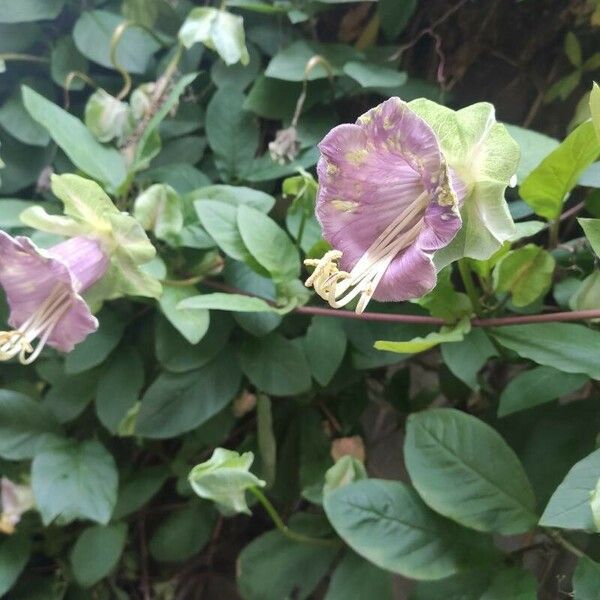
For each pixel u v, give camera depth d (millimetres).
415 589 271
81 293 286
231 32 349
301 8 375
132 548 415
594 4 341
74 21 418
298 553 331
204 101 402
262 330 322
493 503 261
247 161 367
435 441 271
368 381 384
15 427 355
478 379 329
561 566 300
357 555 302
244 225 301
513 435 306
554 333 267
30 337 257
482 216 202
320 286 199
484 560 267
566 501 219
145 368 369
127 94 412
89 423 394
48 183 395
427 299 272
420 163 175
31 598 386
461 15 372
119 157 359
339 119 377
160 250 331
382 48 377
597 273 270
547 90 372
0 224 330
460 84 386
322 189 201
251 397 364
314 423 368
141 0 397
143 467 398
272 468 354
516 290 273
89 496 335
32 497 378
